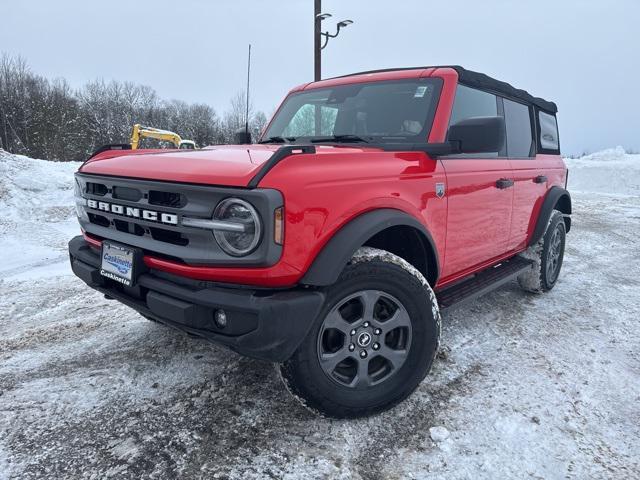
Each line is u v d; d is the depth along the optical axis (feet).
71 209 29.73
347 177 7.25
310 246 6.79
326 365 7.38
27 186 31.96
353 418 7.82
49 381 9.09
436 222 9.02
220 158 7.50
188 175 6.97
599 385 9.10
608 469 6.75
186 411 8.09
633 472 6.70
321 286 7.08
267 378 9.17
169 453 7.02
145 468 6.72
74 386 8.90
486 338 11.21
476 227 10.42
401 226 8.43
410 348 8.14
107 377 9.23
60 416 7.95
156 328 11.69
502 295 14.61
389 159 8.15
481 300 14.05
